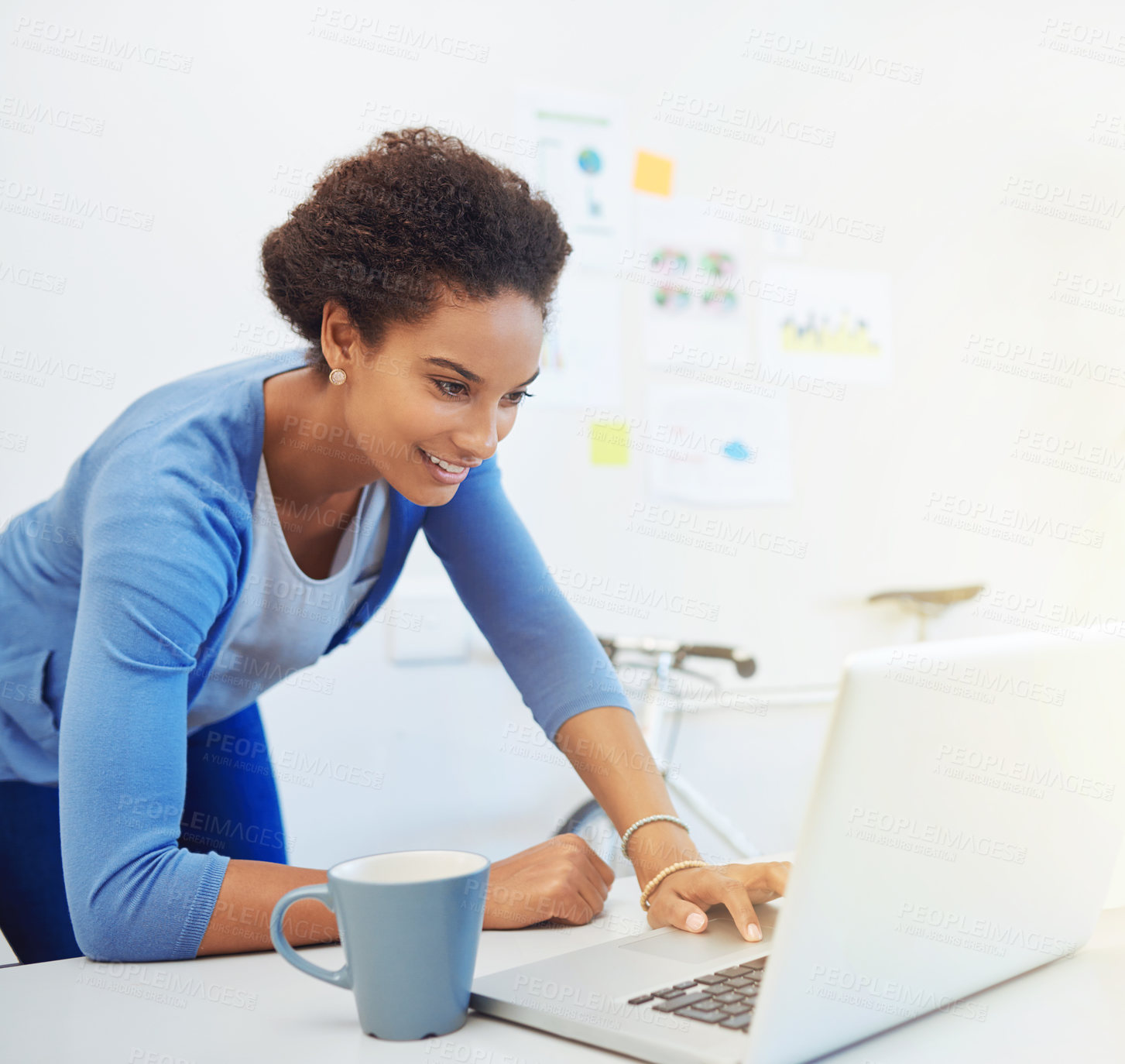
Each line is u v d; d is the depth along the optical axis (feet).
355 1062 1.51
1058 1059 1.50
